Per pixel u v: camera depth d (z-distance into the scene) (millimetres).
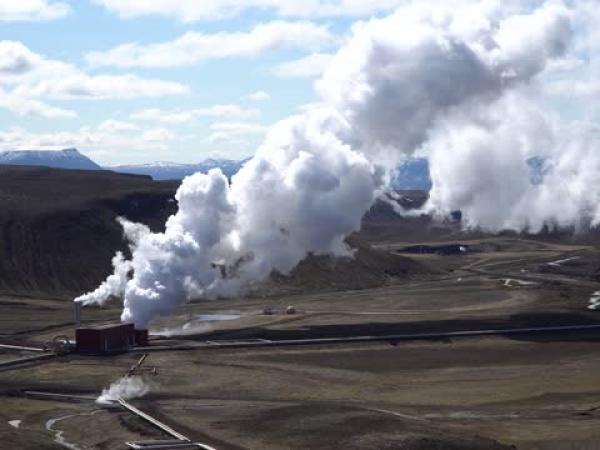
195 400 111250
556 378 127250
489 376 129875
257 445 87500
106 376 127625
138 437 91562
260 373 130750
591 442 89062
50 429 96438
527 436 92188
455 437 88312
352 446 84938
